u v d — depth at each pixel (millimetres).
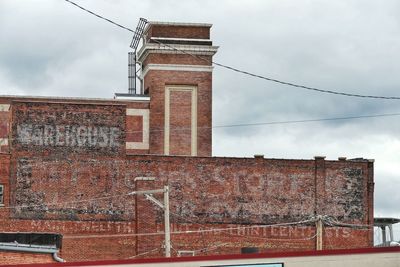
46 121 73188
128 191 73062
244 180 74375
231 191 74188
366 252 39531
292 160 75125
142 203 72938
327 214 75125
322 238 74812
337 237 75000
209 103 83625
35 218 72188
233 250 73688
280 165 75000
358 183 75562
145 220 72750
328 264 39531
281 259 39688
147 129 83000
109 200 72875
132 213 72875
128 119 82750
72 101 82500
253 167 74562
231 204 74062
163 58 83500
